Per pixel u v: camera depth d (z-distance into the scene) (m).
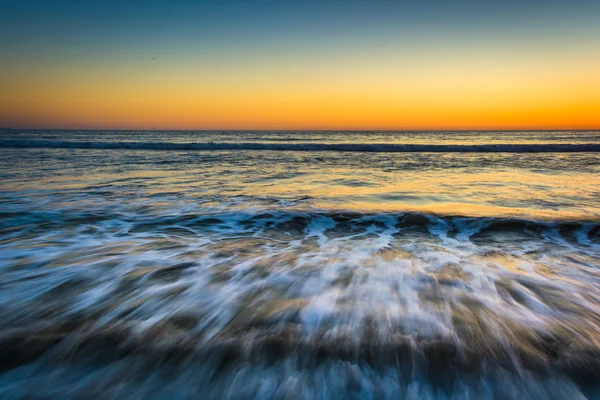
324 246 4.73
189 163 14.95
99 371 2.15
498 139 51.47
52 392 1.99
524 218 5.88
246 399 1.95
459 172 12.18
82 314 2.79
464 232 5.43
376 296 3.14
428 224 5.81
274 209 6.64
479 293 3.21
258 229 5.54
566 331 2.56
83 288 3.28
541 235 5.24
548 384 2.06
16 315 2.75
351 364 2.20
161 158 17.11
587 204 7.01
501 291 3.26
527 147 21.44
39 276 3.54
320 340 2.43
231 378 2.10
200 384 2.06
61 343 2.39
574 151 20.73
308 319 2.72
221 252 4.41
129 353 2.30
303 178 10.71
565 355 2.28
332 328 2.59
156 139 54.34
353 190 8.63
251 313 2.83
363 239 5.08
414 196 7.89
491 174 11.64
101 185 9.13
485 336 2.48
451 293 3.21
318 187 9.08
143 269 3.78
